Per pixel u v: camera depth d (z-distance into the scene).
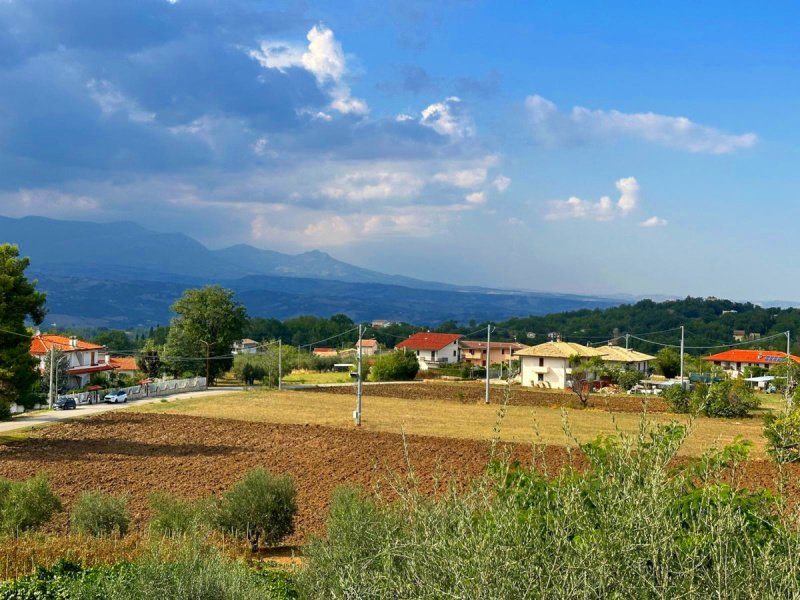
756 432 41.88
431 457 35.06
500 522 4.58
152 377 91.88
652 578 4.26
